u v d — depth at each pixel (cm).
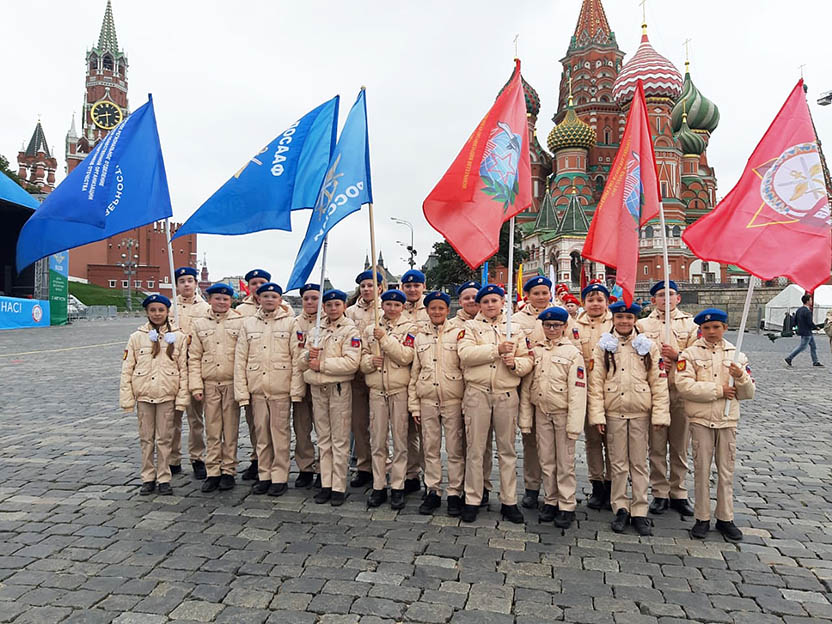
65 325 3762
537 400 552
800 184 525
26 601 395
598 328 632
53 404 1086
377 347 594
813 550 483
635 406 531
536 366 559
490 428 584
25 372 1524
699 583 426
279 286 638
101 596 402
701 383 509
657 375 535
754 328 4231
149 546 482
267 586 416
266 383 612
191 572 436
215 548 479
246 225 647
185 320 755
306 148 658
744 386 500
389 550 478
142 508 571
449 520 549
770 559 466
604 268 5688
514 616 380
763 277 515
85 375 1474
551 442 552
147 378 607
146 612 382
